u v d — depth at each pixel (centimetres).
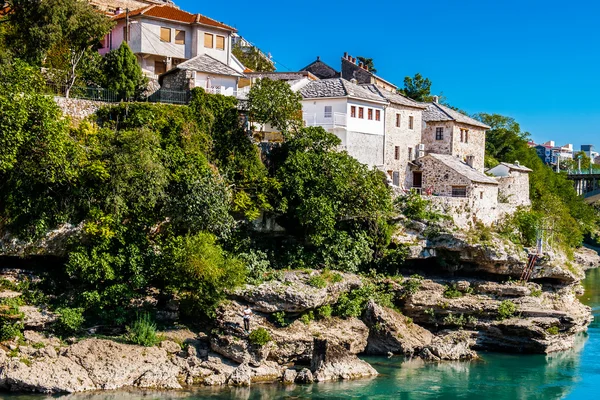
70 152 4816
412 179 7644
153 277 5094
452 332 5788
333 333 5269
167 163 5322
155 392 4300
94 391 4247
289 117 6262
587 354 5722
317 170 5897
